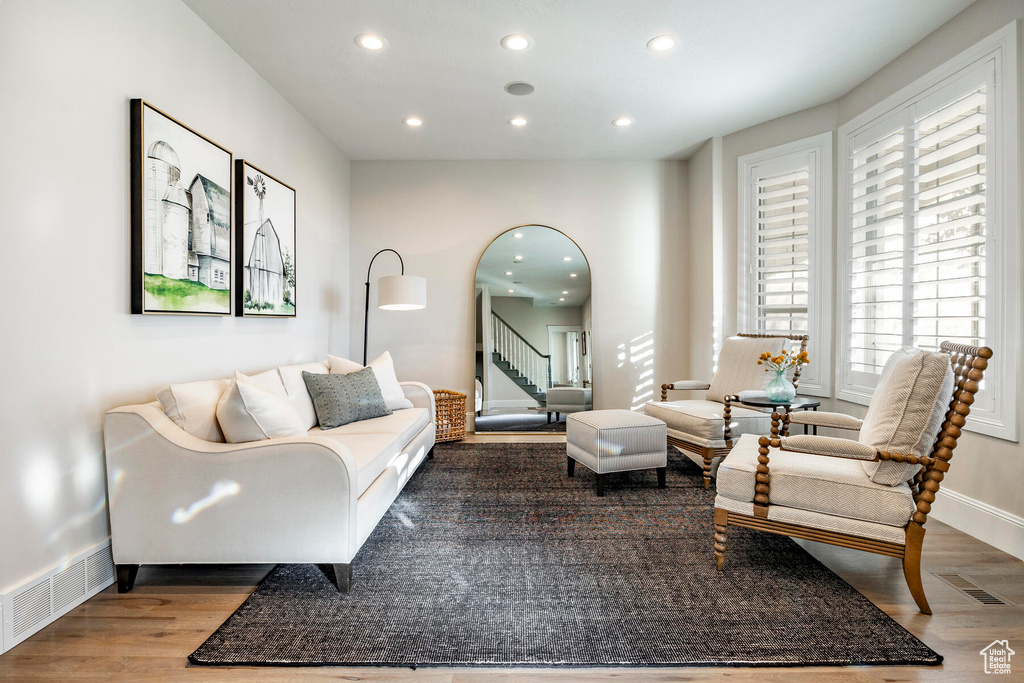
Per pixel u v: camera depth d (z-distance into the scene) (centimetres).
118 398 208
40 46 174
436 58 311
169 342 239
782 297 406
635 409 497
